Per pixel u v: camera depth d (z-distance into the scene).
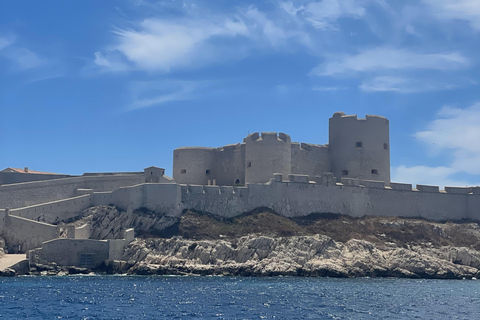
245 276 100.69
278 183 117.62
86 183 118.44
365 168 129.62
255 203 115.44
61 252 99.44
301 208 118.31
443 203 128.50
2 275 94.50
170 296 76.38
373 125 131.12
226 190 113.75
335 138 132.50
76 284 86.38
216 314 64.81
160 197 109.38
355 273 103.88
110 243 100.88
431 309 70.69
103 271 100.00
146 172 118.50
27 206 111.88
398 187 126.75
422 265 107.00
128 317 62.69
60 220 107.38
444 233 120.62
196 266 101.31
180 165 129.00
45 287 82.62
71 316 62.69
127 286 85.12
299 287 87.00
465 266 110.38
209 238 107.12
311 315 65.38
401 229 119.25
